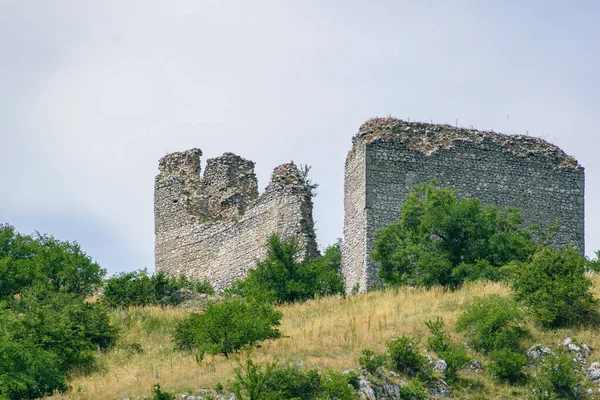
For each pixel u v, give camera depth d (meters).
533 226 60.75
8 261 60.62
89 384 45.09
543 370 44.91
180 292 61.09
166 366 46.88
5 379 43.62
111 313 55.69
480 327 46.97
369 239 58.75
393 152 60.06
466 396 43.97
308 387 41.66
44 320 49.47
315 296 56.94
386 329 48.59
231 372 43.53
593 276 53.91
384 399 42.56
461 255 55.78
